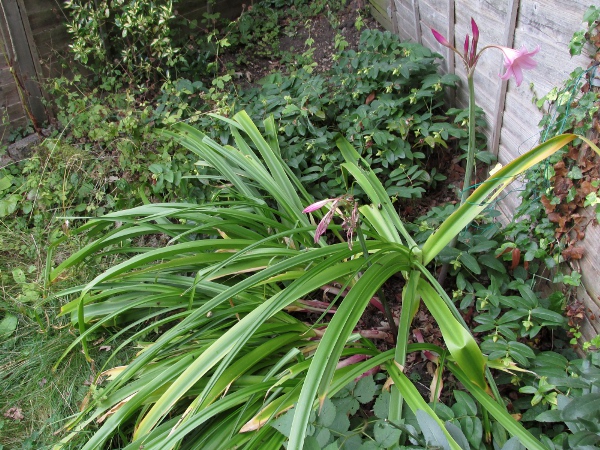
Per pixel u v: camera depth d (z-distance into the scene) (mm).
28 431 1912
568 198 1712
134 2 2965
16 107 3113
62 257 2520
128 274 2041
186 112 2967
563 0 1695
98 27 3143
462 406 1525
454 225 1768
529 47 1953
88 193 2729
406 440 1492
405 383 1508
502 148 2348
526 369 1652
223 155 2354
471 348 1413
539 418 1448
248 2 4031
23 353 2150
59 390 2008
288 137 2717
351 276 1750
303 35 3836
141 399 1615
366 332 1942
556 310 1832
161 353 1815
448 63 2752
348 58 2984
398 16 3400
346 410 1553
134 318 2174
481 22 2299
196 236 2439
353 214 1449
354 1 3969
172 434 1407
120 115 2980
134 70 3289
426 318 2051
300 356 1721
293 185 2473
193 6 3686
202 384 1720
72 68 3111
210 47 3580
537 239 1938
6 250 2584
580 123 1672
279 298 1520
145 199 2455
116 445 1816
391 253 1726
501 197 2355
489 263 1919
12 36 2930
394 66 2688
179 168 2654
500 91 2209
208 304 1551
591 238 1684
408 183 2568
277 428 1417
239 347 1429
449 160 2707
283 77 3061
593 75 1599
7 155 3035
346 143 2518
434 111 2818
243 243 1965
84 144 2912
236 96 3053
